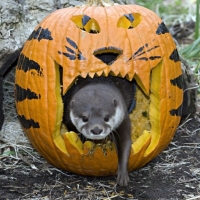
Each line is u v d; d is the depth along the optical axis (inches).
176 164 235.9
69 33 206.2
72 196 205.8
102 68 200.2
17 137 261.7
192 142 262.7
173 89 215.6
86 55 200.8
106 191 209.6
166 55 213.3
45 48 208.8
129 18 214.1
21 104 218.5
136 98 238.5
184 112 283.6
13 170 232.1
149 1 507.2
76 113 206.7
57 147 209.0
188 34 426.6
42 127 209.2
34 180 221.3
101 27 206.1
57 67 208.1
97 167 211.8
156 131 215.3
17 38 261.1
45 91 206.1
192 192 208.7
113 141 211.5
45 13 273.7
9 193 209.2
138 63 203.8
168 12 482.9
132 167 217.8
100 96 208.7
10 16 260.8
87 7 221.5
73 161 210.7
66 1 279.3
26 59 216.5
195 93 286.7
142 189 211.3
